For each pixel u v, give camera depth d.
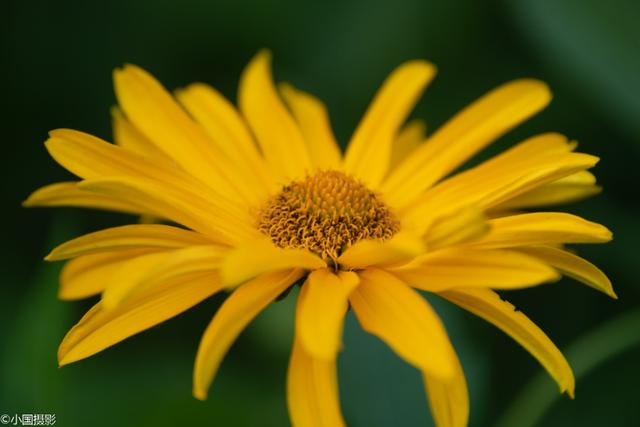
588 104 0.26
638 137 0.25
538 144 0.23
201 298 0.21
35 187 0.26
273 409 0.24
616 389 0.25
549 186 0.23
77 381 0.24
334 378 0.21
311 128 0.25
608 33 0.25
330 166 0.25
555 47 0.25
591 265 0.22
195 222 0.22
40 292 0.23
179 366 0.25
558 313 0.26
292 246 0.23
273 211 0.23
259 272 0.20
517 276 0.20
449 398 0.21
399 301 0.21
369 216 0.23
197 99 0.25
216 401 0.24
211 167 0.24
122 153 0.22
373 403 0.24
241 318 0.21
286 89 0.26
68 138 0.22
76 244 0.21
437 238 0.21
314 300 0.21
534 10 0.25
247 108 0.25
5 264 0.26
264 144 0.25
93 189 0.21
